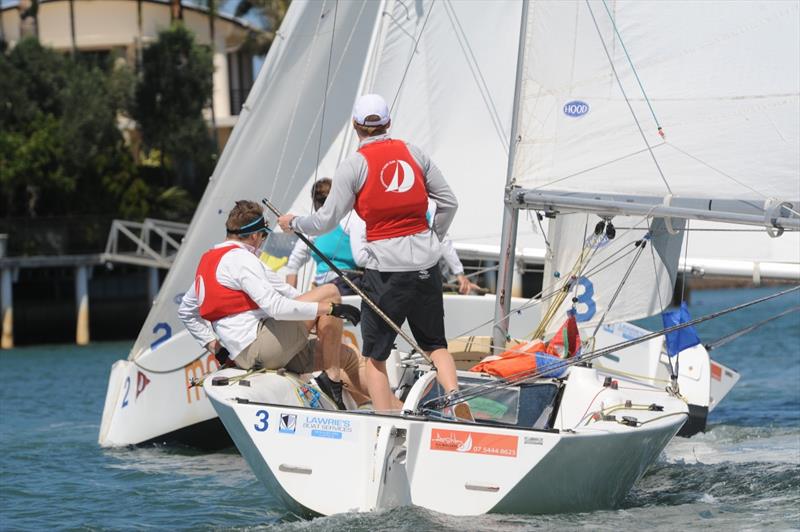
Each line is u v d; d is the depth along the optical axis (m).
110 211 95.56
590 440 18.14
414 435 18.12
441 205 20.41
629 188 22.16
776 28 21.38
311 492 18.34
